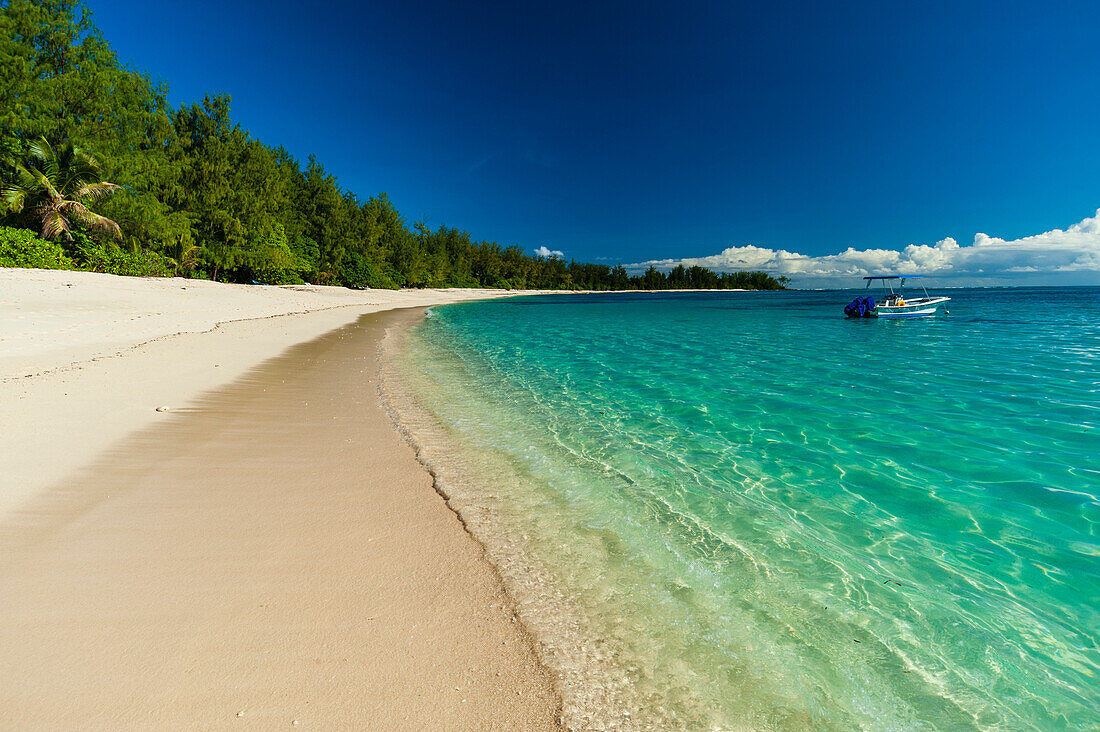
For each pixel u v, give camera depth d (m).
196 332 13.88
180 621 2.61
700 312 43.84
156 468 4.67
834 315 38.25
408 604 2.95
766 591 3.42
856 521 4.52
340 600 2.92
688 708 2.37
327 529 3.79
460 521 4.12
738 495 5.04
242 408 6.96
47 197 23.61
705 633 2.94
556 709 2.27
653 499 4.88
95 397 6.71
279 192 39.06
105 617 2.58
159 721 1.99
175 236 30.12
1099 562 3.85
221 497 4.19
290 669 2.34
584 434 7.01
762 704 2.43
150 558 3.19
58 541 3.31
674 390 10.14
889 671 2.71
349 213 55.81
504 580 3.31
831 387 10.43
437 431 6.74
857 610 3.23
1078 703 2.53
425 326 24.36
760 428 7.44
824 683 2.60
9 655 2.27
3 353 8.78
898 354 15.40
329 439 5.98
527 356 15.12
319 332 17.56
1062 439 6.84
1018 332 22.05
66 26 24.30
